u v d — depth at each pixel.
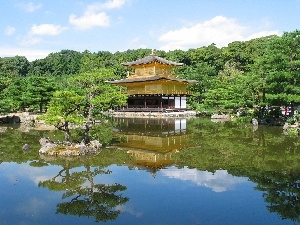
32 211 13.73
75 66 137.25
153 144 30.67
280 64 40.31
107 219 12.84
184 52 132.12
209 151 26.89
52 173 19.83
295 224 12.34
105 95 26.36
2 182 17.91
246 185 17.16
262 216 13.09
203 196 15.48
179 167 21.30
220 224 12.37
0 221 12.70
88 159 23.69
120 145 29.88
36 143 30.53
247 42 130.25
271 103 43.44
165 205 14.34
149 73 78.06
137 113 70.81
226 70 102.94
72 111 26.47
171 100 75.38
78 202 14.77
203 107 68.69
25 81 63.50
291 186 16.94
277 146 28.59
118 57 133.38
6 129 42.53
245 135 36.03
